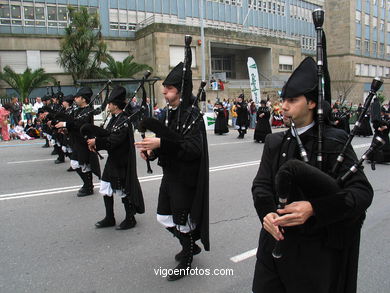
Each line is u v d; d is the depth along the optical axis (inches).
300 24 1626.5
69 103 296.0
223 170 324.8
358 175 70.5
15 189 259.1
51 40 1013.2
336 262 72.5
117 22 1117.1
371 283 134.0
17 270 141.7
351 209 65.5
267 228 68.9
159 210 134.0
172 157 126.0
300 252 71.4
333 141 72.8
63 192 249.6
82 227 185.8
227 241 167.6
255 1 1434.5
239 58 1485.0
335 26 1770.4
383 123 352.8
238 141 549.6
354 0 1748.3
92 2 1075.9
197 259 149.9
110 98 173.2
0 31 972.6
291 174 63.7
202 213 130.9
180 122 126.9
